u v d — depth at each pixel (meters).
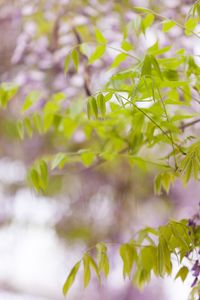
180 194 2.34
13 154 2.50
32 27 1.92
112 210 2.37
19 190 2.53
